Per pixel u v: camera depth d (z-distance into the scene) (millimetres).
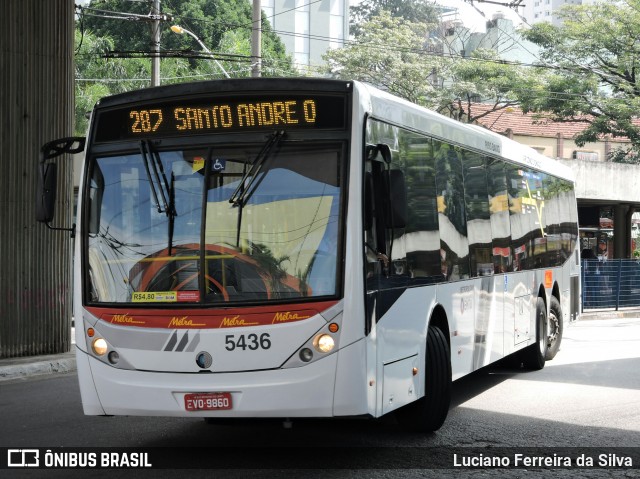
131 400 7590
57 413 10492
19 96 14727
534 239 14297
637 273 30406
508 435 9289
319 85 7605
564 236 16938
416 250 8828
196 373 7410
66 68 15336
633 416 10359
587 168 34469
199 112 7738
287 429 9562
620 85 51750
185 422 9938
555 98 51906
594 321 27438
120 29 56531
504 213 12500
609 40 51906
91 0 57438
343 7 104250
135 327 7602
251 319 7336
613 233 37875
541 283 14594
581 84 51625
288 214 7469
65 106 15320
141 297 7629
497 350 11836
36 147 14938
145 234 7707
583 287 29406
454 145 10414
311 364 7258
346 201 7430
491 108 59188
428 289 9094
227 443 8836
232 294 7414
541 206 15000
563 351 17422
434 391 9195
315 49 103250
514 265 12906
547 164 15797
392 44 57469
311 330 7273
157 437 9125
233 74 53188
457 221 10305
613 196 35031
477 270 10969
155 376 7523
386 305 7895
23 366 13719
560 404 11180
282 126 7594
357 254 7375
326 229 7410
